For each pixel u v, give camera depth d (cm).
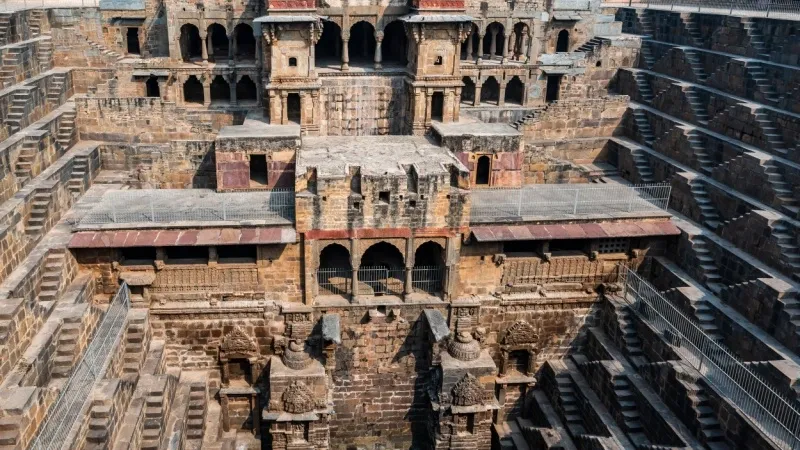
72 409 2772
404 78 4912
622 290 4112
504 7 5262
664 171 4762
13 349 2797
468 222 3844
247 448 3922
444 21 4516
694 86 4991
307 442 3747
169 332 3847
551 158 4906
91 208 4094
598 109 5416
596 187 4344
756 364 3119
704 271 3834
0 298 2942
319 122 4772
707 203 4250
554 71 5403
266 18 4400
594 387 3856
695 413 3136
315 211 3700
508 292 4084
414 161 4012
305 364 3769
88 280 3644
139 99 4791
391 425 4159
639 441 3381
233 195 4184
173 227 3706
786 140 4072
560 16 5812
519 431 4116
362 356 4000
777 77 4388
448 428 3847
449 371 3753
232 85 5188
